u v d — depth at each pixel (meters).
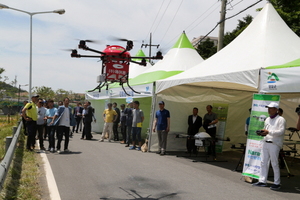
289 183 6.55
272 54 7.41
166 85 9.90
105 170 7.09
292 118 11.02
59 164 7.62
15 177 6.00
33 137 9.38
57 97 47.12
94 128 18.33
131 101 12.27
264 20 8.72
